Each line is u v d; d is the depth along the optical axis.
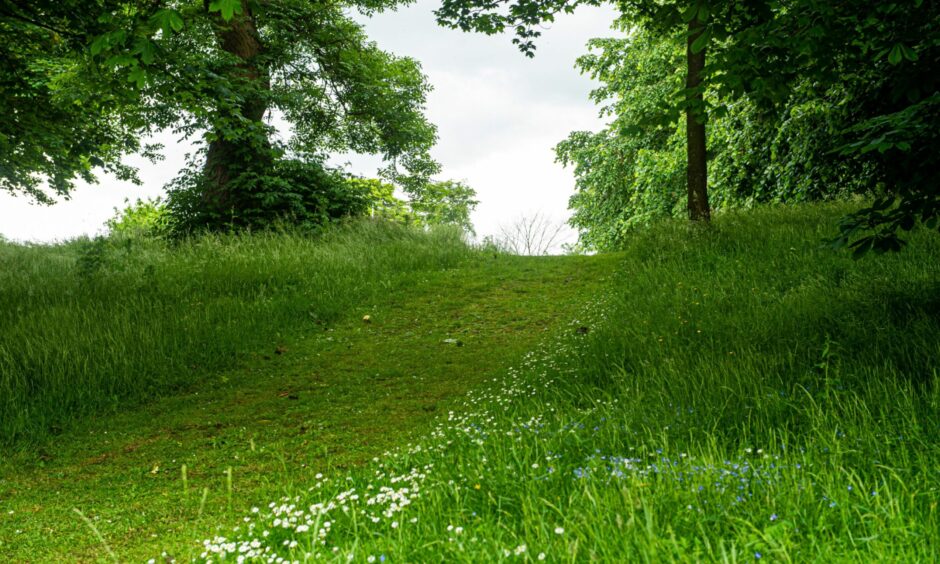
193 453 5.50
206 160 16.69
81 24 8.02
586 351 6.83
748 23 5.74
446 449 4.31
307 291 11.15
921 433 3.35
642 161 19.73
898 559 2.07
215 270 11.71
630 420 4.36
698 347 6.08
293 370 8.02
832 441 3.33
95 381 7.10
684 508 2.67
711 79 5.61
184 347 8.21
